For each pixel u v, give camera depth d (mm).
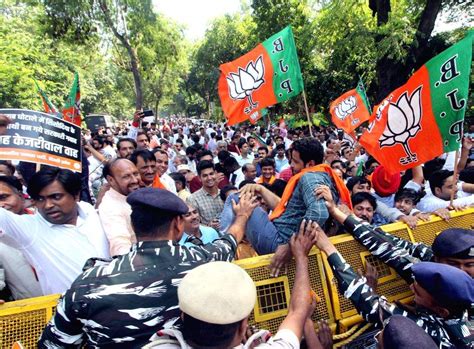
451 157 6273
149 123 17562
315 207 2160
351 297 2000
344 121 7742
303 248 2041
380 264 2615
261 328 2180
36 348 1806
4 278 2285
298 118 24047
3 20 19766
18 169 4613
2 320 1772
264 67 4785
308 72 22141
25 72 15656
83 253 2229
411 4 16141
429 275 1681
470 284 1643
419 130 3318
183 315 1297
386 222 3697
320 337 2148
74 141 2773
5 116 2508
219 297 1224
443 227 2994
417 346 1204
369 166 7047
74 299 1437
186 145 16531
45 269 2174
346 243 2516
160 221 1604
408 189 3992
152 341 1393
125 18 23141
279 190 3820
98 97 42844
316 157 2520
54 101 19469
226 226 2824
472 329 1783
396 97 3457
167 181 5168
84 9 20422
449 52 3090
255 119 4973
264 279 2238
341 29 16109
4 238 2082
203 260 1665
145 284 1488
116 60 27703
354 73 19797
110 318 1436
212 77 37938
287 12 22766
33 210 3283
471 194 4469
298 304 1736
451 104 3102
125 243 2377
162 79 40781
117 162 2682
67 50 25859
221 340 1251
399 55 13188
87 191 5062
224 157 7344
